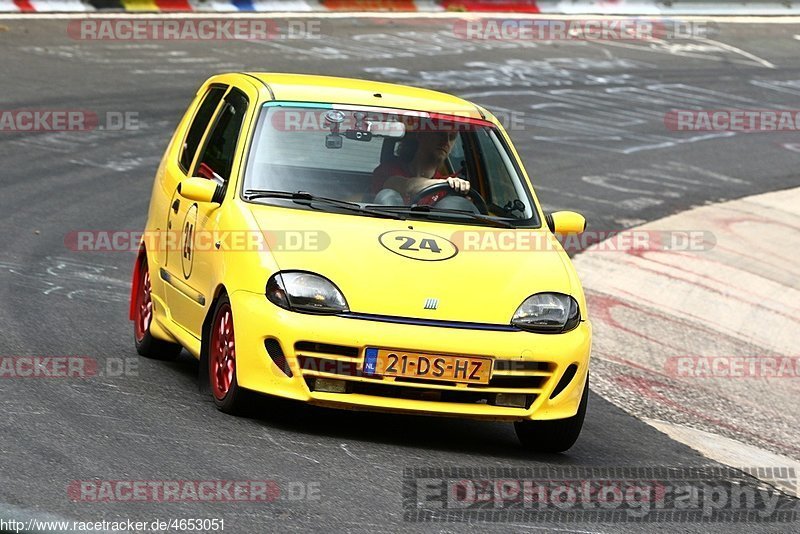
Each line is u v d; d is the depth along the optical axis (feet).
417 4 338.75
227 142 73.51
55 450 55.31
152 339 79.00
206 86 84.43
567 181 181.16
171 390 69.87
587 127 226.99
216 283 65.77
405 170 72.02
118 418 61.98
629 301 122.72
